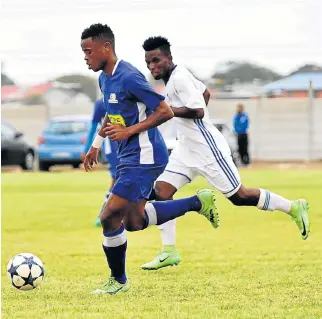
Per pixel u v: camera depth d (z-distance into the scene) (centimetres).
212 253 2197
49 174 5978
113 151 2764
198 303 1470
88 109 8212
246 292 1588
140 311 1398
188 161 1900
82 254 2223
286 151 7988
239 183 1883
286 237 2553
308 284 1678
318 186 4594
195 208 1741
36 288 1655
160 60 1844
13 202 3878
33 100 9081
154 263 1892
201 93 1870
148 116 1572
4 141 6253
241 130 6700
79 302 1502
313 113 7844
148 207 1688
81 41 1575
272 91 8638
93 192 4403
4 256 2206
